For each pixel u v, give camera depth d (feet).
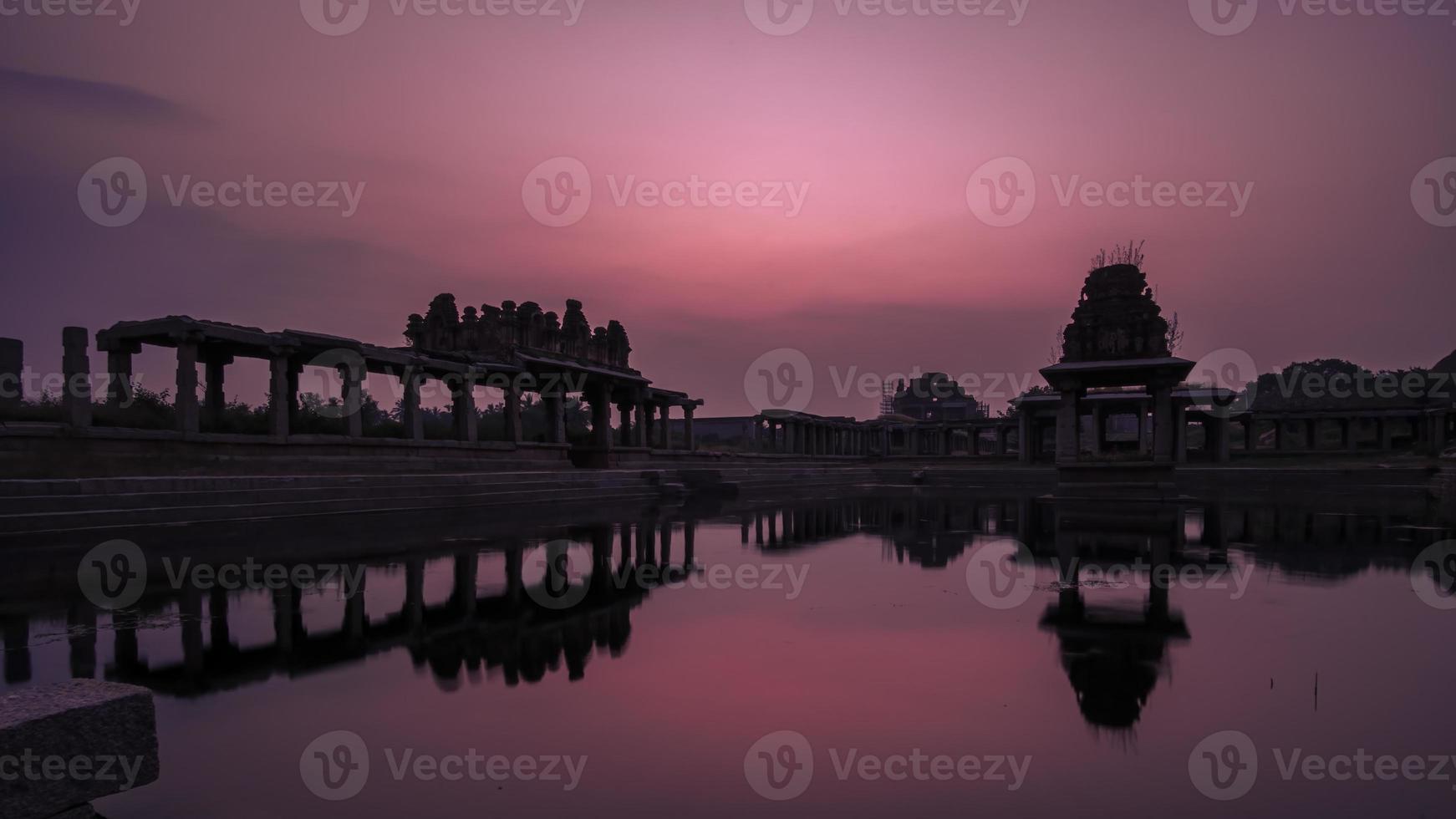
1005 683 22.24
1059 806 14.51
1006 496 139.54
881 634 28.45
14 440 60.34
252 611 32.65
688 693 21.52
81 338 65.87
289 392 95.76
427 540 59.36
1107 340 101.19
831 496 142.92
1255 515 83.41
